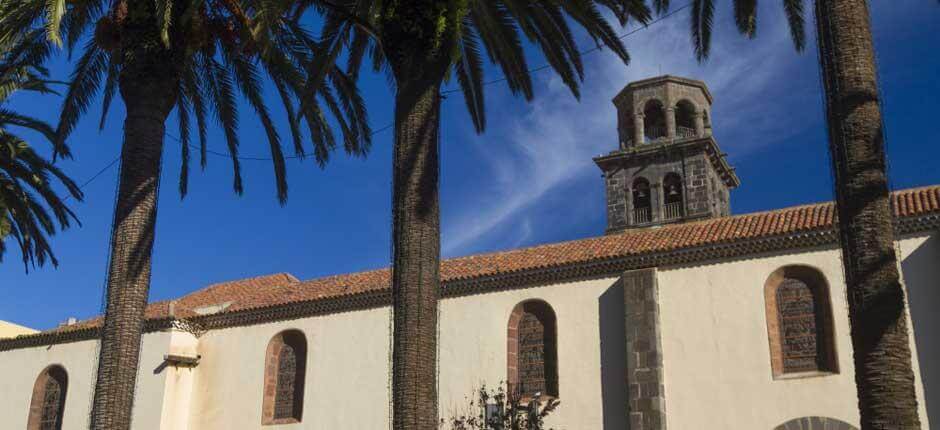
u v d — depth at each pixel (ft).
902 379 44.16
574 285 94.48
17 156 91.76
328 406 103.60
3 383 123.85
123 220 64.80
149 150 65.72
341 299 106.83
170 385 110.01
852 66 49.03
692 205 129.90
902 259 80.59
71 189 95.20
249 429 107.04
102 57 75.51
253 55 72.59
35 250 97.91
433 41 58.34
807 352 82.43
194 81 76.43
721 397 83.71
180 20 65.77
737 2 69.77
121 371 63.00
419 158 57.82
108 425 61.87
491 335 96.68
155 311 119.55
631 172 135.74
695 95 137.69
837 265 82.89
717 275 87.81
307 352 107.45
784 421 80.48
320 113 77.71
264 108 77.56
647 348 86.99
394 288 56.65
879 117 48.60
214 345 113.50
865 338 45.19
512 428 69.10
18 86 82.53
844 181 47.73
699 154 132.05
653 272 89.51
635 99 138.72
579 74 73.67
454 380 96.68
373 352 103.24
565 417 89.81
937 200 83.05
